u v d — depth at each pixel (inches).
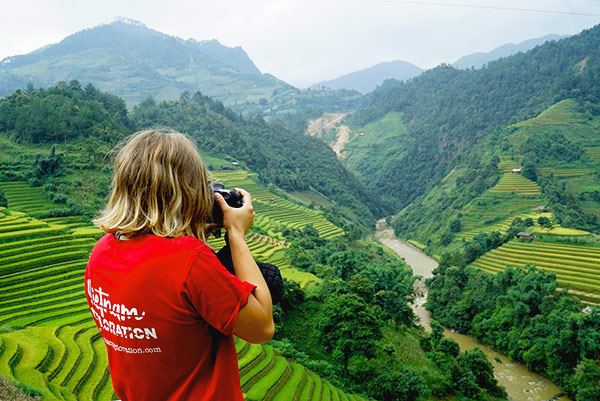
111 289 71.9
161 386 74.3
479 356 1391.5
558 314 1612.9
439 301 2180.1
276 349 1184.2
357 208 5128.0
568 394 1376.7
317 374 1148.5
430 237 3826.3
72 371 807.7
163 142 77.7
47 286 1384.1
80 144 2982.3
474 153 5054.1
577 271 2169.0
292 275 1980.8
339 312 1197.7
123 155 77.8
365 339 1159.6
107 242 79.2
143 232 74.8
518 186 3722.9
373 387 1160.2
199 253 69.9
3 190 2347.4
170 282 68.2
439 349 1487.5
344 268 2007.9
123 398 81.2
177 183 74.7
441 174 6038.4
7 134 3038.9
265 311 74.2
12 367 739.4
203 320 72.8
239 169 4564.5
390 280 1878.7
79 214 2247.8
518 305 1694.1
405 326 1769.2
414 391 1149.7
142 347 72.2
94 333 994.7
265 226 3235.7
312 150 6274.6
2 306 1254.9
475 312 1980.8
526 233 2704.2
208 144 4896.7
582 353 1382.9
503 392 1365.7
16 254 1552.7
